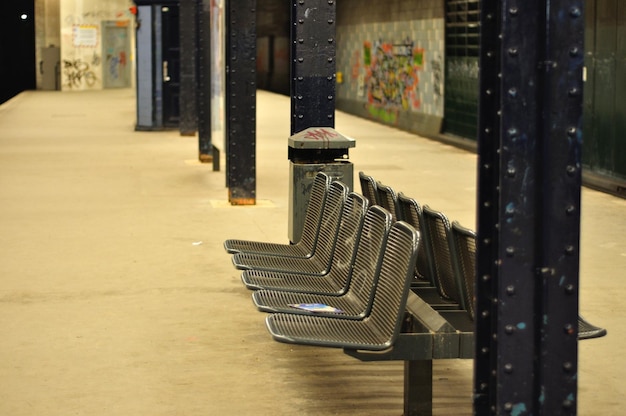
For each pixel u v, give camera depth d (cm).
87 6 4684
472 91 2153
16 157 1945
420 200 1409
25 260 1013
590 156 1548
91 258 1021
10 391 626
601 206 1357
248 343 730
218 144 1595
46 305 838
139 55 2486
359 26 3080
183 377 653
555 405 401
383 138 2378
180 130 2366
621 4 1441
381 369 670
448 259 616
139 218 1257
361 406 597
